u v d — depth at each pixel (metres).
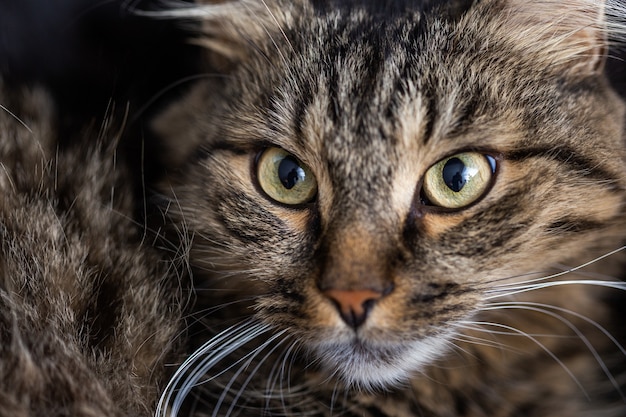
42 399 0.25
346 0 0.30
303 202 0.27
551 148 0.27
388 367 0.27
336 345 0.26
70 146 0.30
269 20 0.30
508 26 0.29
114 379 0.27
